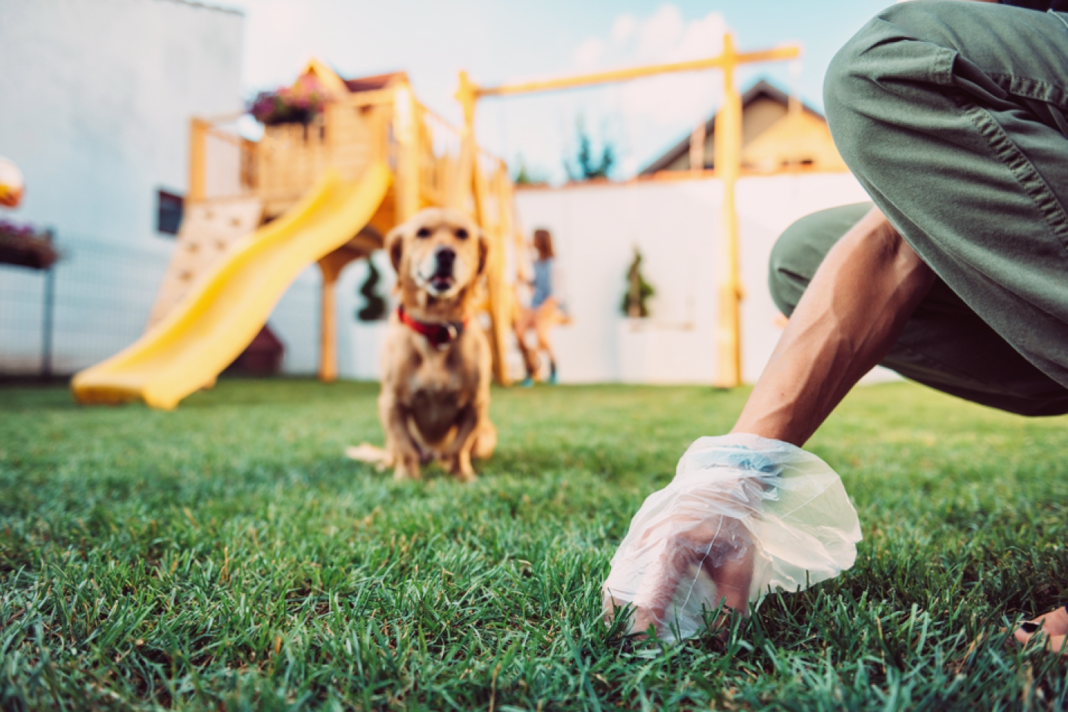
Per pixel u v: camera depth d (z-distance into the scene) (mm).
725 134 6762
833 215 1151
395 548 1173
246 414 4379
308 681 654
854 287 820
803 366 799
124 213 9547
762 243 9695
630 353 10359
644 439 2984
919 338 1086
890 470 2094
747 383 9742
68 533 1330
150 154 9898
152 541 1245
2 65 8117
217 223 6609
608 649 733
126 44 9531
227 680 677
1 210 8125
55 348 8586
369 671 690
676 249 10133
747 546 746
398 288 2480
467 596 937
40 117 8547
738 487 761
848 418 3994
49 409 4496
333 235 5746
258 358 10977
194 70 10492
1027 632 719
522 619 861
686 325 9180
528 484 1850
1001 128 683
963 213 719
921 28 730
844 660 707
